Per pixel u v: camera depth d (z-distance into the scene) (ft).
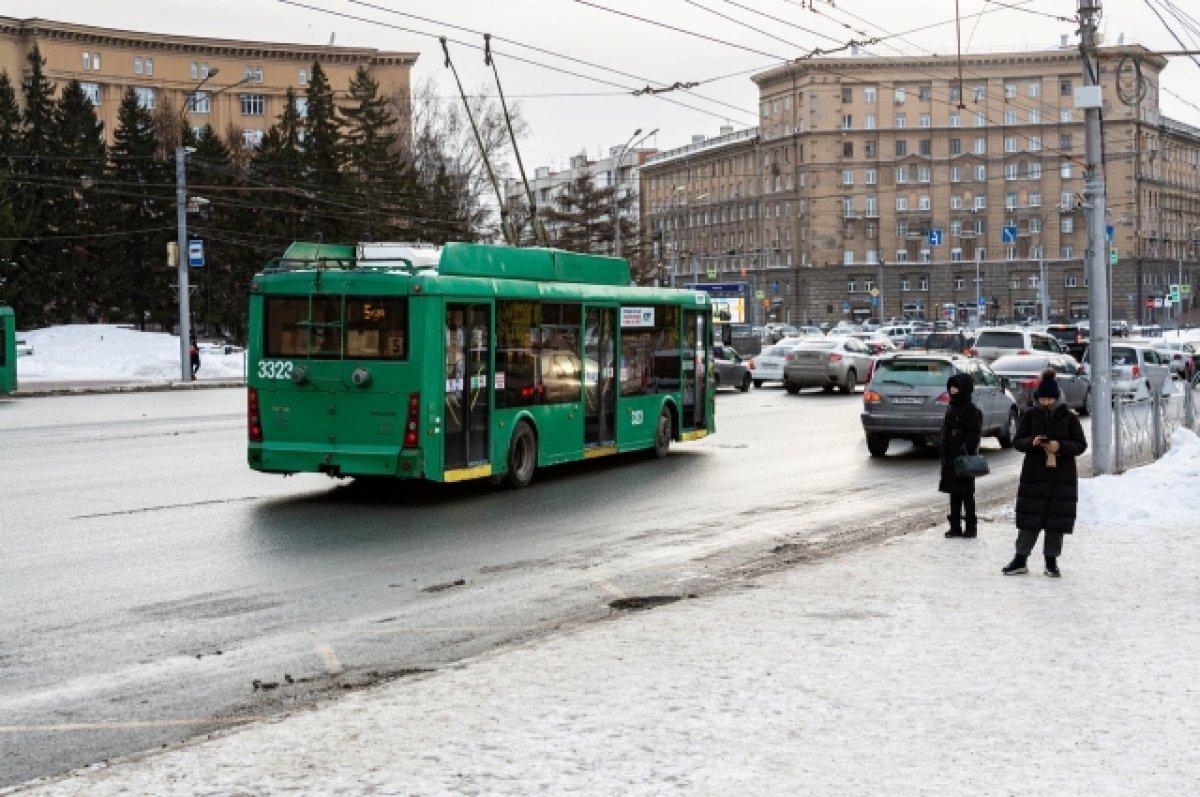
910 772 20.44
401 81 437.58
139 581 39.55
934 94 425.28
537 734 22.56
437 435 55.72
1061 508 38.55
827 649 28.99
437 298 55.36
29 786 20.11
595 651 28.86
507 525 51.34
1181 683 26.02
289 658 30.58
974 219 426.92
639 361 73.15
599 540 48.26
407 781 20.06
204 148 254.06
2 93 252.01
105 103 396.98
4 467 68.49
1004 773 20.40
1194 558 41.81
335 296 55.93
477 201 246.88
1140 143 409.90
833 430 96.78
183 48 406.62
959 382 46.83
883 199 429.79
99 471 67.05
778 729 22.81
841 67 427.33
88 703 26.84
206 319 258.16
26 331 231.91
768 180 452.35
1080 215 416.87
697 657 28.25
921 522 53.67
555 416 64.75
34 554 43.78
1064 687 25.70
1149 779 20.15
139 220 258.37
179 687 28.09
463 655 30.86
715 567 43.09
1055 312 421.18
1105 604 34.35
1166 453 72.18
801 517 54.90
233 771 20.63
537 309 63.16
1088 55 65.31
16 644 31.73
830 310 431.84
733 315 286.87
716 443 86.63
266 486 61.98
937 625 31.65
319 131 254.47
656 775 20.31
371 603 36.81
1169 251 438.81
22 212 247.09
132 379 170.60
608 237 365.20
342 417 55.88
